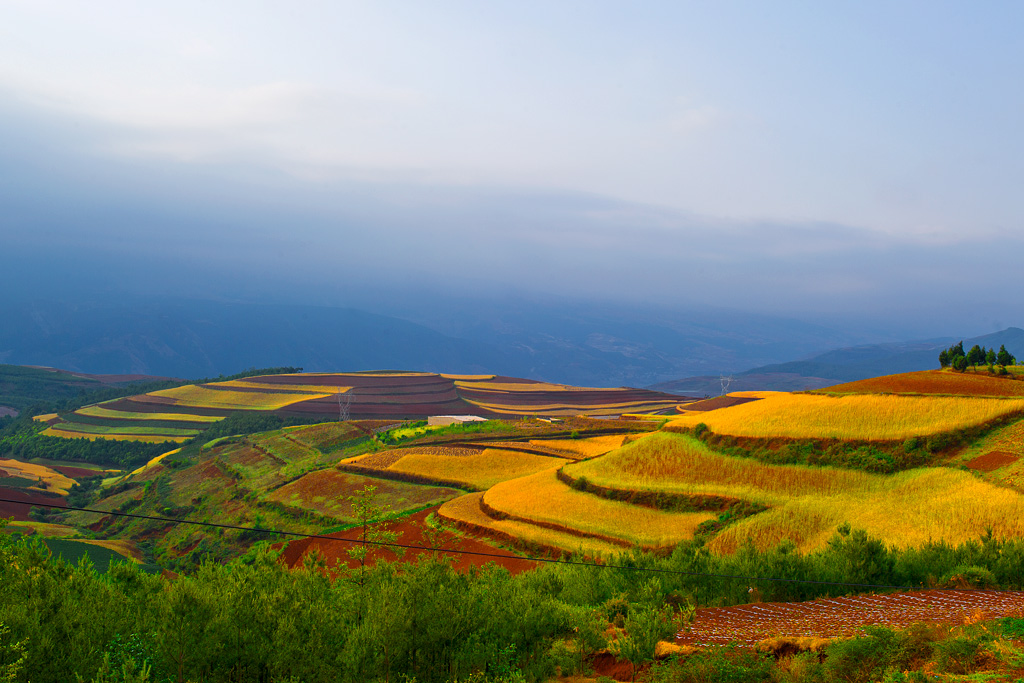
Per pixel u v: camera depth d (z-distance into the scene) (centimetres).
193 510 11912
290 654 2223
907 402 8356
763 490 7144
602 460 9019
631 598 3369
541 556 6469
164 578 3136
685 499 7262
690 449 8675
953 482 6378
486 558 6619
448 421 16738
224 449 16275
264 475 12962
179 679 2120
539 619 2747
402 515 8706
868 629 2166
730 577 3656
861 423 8062
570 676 2417
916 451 7150
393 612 2395
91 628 2298
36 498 13888
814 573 3700
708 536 6425
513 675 2275
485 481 10131
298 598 2595
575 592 3675
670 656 2336
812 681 1986
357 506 3869
